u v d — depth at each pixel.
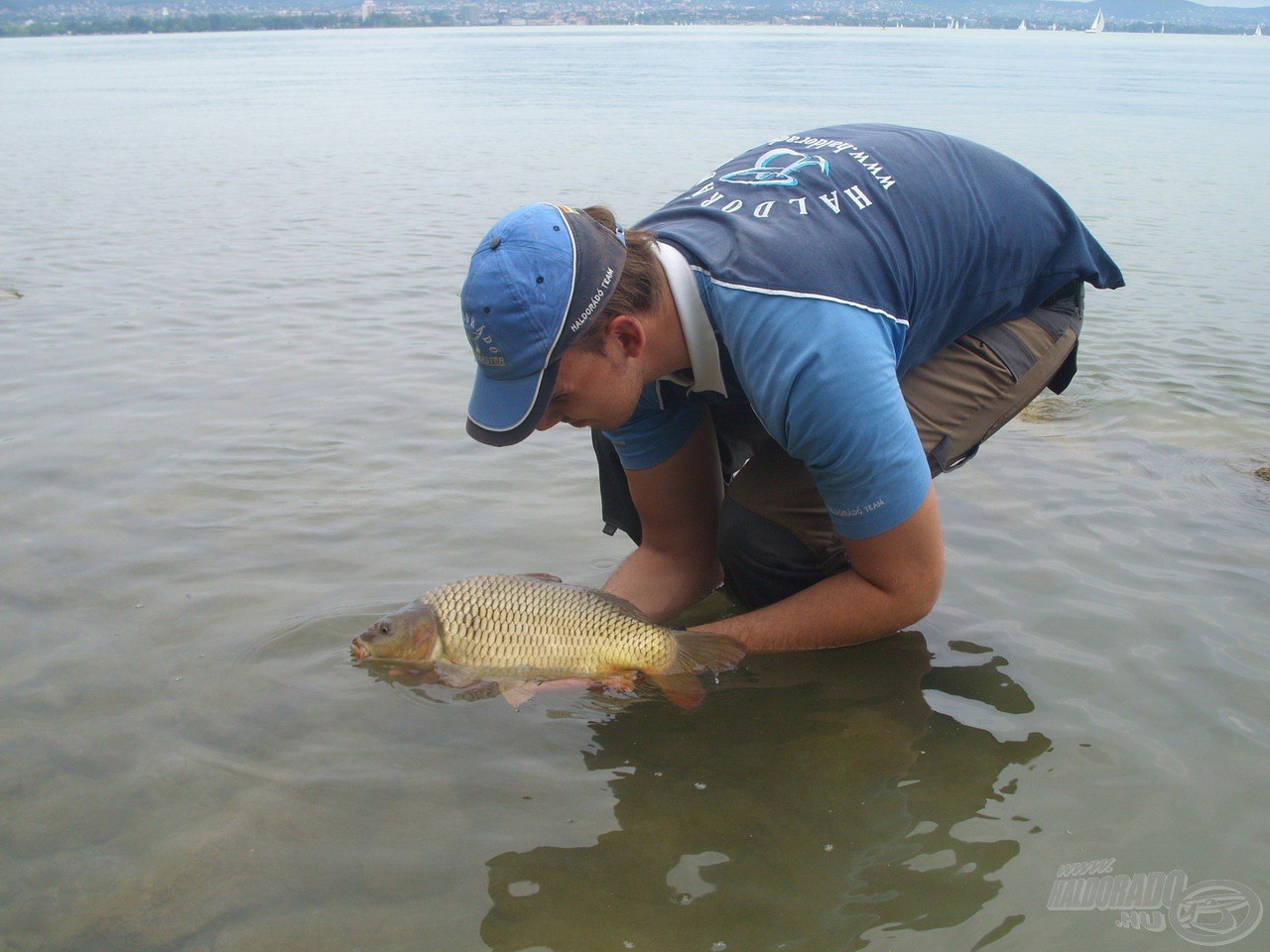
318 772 2.87
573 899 2.44
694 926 2.36
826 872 2.52
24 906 2.39
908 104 28.55
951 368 3.27
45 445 5.15
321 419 5.59
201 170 16.83
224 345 7.05
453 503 4.55
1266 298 8.65
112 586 3.79
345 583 3.83
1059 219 3.27
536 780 2.86
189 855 2.55
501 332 2.42
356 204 13.36
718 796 2.80
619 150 18.41
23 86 40.69
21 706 3.10
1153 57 88.81
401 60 67.94
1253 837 2.60
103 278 9.16
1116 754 2.93
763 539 3.33
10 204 13.38
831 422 2.61
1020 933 2.32
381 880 2.49
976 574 3.94
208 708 3.12
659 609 3.60
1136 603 3.72
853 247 2.68
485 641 3.18
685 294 2.66
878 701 3.20
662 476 3.48
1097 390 6.22
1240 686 3.22
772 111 26.05
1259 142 21.12
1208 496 4.66
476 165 16.86
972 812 2.71
